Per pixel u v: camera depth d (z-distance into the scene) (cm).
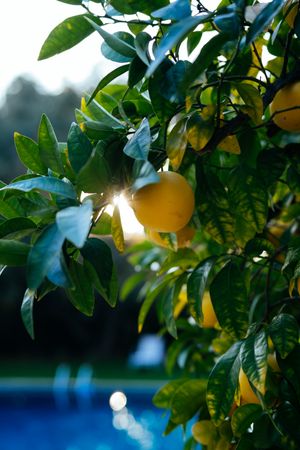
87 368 884
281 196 138
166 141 101
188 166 109
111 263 88
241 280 105
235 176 107
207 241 148
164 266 128
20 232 90
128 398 739
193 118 98
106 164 88
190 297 107
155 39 96
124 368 972
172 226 92
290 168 115
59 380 782
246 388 102
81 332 1159
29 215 90
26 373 948
